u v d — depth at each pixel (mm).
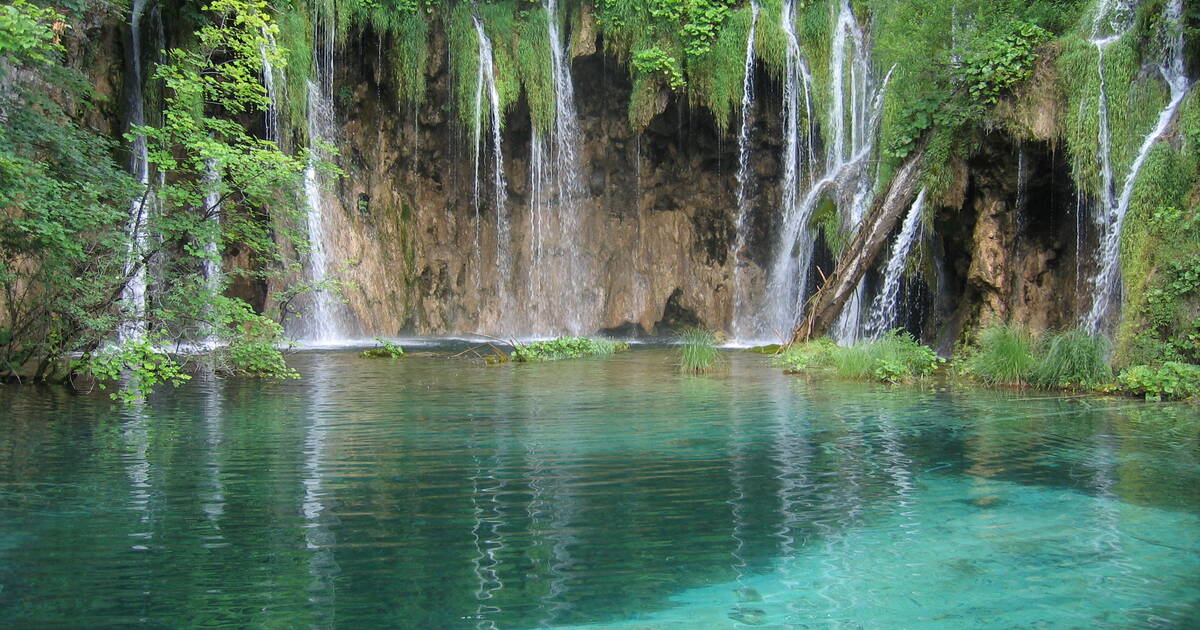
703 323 26312
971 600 4684
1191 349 12359
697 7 23562
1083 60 14922
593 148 26203
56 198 10773
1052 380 12797
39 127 11734
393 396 11969
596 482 7066
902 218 17609
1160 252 13102
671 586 4855
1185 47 14266
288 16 21734
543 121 24750
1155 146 13719
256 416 10180
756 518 6090
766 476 7297
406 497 6543
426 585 4809
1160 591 4816
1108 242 14438
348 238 24000
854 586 4871
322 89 23078
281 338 13164
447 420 10008
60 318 12242
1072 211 15664
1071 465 7750
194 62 12180
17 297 13945
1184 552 5449
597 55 25188
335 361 17031
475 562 5188
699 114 24938
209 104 20703
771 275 25188
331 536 5617
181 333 12688
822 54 23469
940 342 17453
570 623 4328
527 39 24594
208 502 6363
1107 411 10656
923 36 17141
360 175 24641
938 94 16875
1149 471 7516
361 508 6246
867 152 21516
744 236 25625
